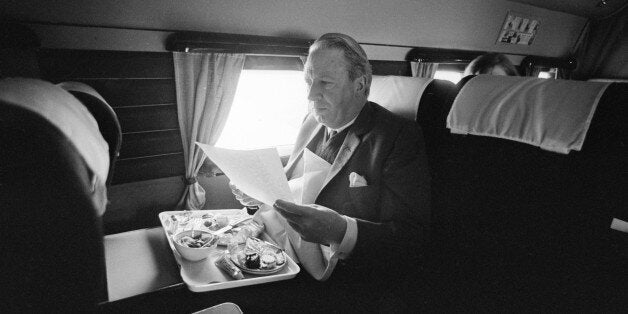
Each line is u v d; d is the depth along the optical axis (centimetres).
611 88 120
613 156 119
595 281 126
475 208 160
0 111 51
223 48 209
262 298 121
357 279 142
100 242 64
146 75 201
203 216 166
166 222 157
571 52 493
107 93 192
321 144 177
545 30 433
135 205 220
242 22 223
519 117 141
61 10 168
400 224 135
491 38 388
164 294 114
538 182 138
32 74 168
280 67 248
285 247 150
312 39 260
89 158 67
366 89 153
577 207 129
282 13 237
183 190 233
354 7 267
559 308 134
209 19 210
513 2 371
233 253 135
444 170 173
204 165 238
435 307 141
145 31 193
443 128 174
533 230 141
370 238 127
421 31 323
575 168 127
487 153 153
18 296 62
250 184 120
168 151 222
